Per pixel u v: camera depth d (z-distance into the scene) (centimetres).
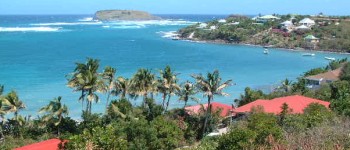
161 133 4791
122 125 4853
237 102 7644
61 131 5741
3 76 11094
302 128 3194
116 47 19150
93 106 8325
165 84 6662
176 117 6159
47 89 9675
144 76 6694
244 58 16988
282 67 14888
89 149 3759
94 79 5966
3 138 5503
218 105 6844
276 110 5600
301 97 6147
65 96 9050
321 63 16212
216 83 5953
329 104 5400
